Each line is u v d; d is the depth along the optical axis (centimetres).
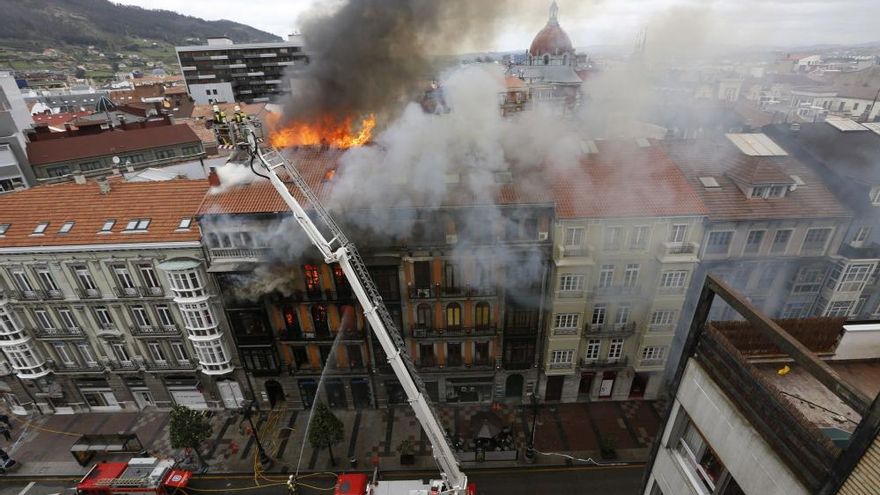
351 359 3027
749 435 966
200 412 3112
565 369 2952
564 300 2686
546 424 3045
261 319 2842
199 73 12725
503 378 3097
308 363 3094
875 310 2852
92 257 2750
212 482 2791
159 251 2717
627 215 2453
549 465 2781
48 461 2983
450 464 1730
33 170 5262
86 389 3259
